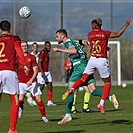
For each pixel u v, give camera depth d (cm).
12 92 2352
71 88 2902
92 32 2903
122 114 3538
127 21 2794
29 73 3144
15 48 2320
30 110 3947
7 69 2336
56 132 2589
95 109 4003
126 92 6581
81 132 2578
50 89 4494
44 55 4447
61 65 9150
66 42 2875
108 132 2570
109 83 2933
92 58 2917
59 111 3841
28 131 2631
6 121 3125
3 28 2375
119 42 9094
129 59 9588
